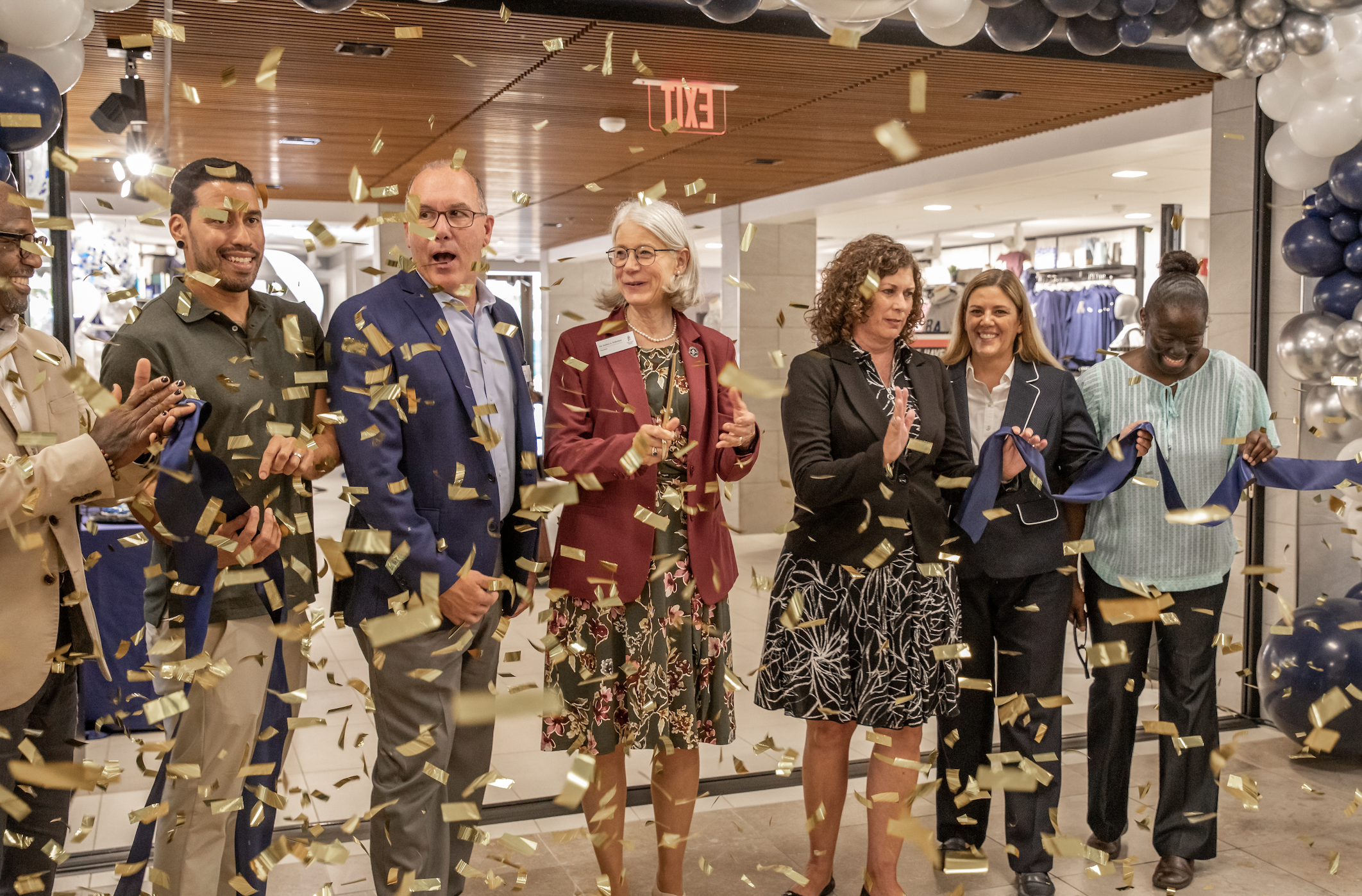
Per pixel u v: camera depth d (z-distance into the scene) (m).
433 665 2.30
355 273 14.06
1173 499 2.81
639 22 3.72
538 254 15.34
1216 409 2.98
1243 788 2.80
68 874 2.92
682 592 2.58
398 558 2.22
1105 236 11.36
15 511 1.90
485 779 2.29
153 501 2.12
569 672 2.56
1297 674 3.69
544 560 3.49
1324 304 3.58
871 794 2.72
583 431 2.59
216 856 2.20
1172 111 5.48
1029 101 5.27
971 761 2.99
